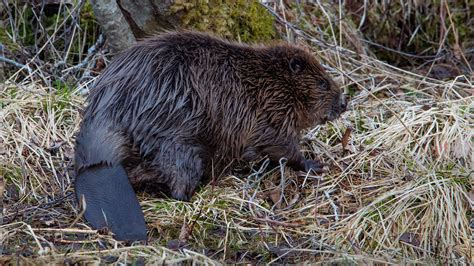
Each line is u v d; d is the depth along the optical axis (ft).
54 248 26.99
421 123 34.65
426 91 39.93
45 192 31.04
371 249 29.17
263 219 29.53
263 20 40.14
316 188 31.86
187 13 37.91
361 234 29.60
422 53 45.80
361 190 31.76
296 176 32.55
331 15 44.27
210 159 31.04
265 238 29.07
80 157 29.09
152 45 30.48
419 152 33.42
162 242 28.48
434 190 30.86
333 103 33.06
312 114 32.63
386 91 39.93
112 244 27.40
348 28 43.88
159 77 29.73
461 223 30.07
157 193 30.81
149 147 29.43
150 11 37.68
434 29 46.11
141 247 27.07
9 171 31.50
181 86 29.86
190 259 26.81
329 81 32.83
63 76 38.78
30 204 30.35
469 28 46.14
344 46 43.50
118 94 29.45
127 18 37.88
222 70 30.76
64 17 41.73
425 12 46.06
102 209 27.99
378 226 29.76
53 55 40.68
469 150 33.22
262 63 31.55
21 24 42.78
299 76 31.96
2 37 41.55
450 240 29.66
